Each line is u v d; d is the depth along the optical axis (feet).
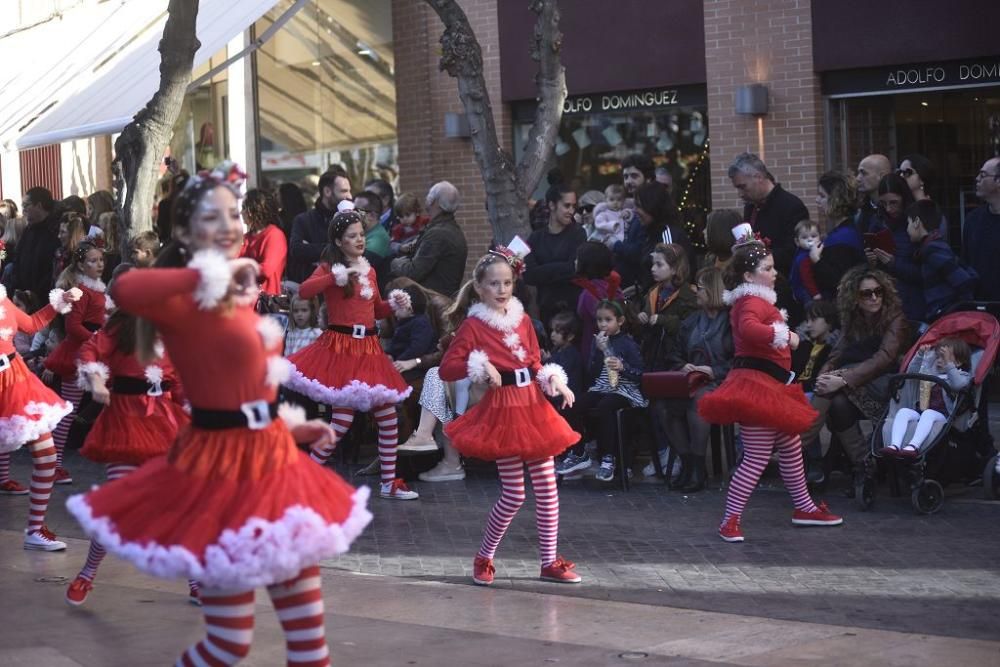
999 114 40.24
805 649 19.13
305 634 14.69
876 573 23.89
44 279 45.60
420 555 26.32
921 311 32.76
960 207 41.37
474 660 18.92
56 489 34.35
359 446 36.68
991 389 39.29
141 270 14.32
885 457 28.71
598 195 42.55
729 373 26.99
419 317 34.63
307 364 30.94
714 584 23.50
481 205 51.60
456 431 23.99
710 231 32.04
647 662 18.62
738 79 44.39
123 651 19.76
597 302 32.96
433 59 52.70
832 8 42.27
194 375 14.56
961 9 39.96
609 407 31.96
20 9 70.03
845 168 43.24
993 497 29.53
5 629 21.12
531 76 49.52
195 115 63.21
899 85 41.75
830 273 32.78
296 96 58.65
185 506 14.32
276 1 49.16
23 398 26.40
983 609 21.53
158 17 58.18
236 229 14.74
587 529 28.12
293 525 14.17
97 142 70.85
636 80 47.09
